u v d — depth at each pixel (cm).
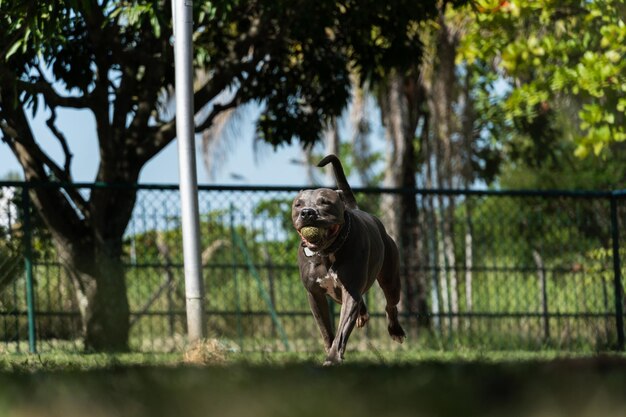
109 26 2678
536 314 2862
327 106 3195
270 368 1066
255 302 2838
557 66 3102
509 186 6022
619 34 2842
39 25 2303
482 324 2870
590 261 2961
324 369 1080
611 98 2914
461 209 3281
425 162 4666
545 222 3020
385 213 3281
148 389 807
